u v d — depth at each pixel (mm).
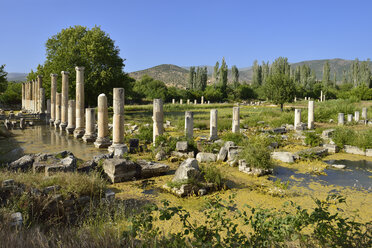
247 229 5152
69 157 8430
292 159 10984
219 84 84500
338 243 3357
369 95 58906
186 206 6473
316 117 27375
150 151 12820
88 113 16516
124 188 7773
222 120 24703
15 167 8227
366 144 12680
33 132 20297
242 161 9641
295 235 3375
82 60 31812
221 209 3998
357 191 7586
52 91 26172
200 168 8422
